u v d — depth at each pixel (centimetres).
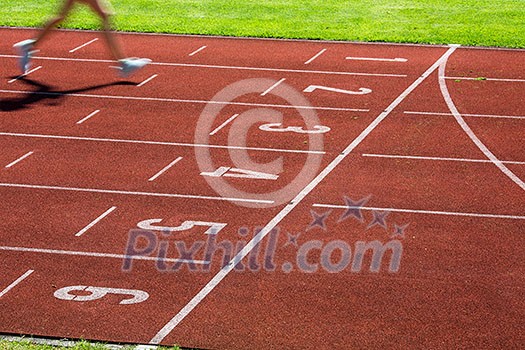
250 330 1079
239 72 2050
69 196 1440
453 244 1288
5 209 1395
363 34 2339
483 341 1059
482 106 1842
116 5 2623
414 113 1803
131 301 1143
